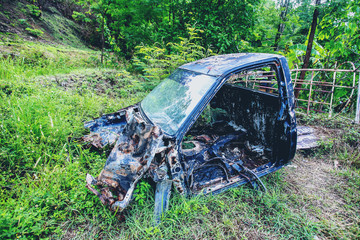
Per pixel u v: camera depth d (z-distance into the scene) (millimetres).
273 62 2100
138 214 1966
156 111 2207
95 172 2336
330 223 1978
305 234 1850
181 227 1876
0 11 7121
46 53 6195
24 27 7473
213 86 1941
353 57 5242
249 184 2387
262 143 2812
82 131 3117
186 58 4867
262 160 2637
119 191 1727
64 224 1835
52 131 2703
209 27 5363
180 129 1831
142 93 5141
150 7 6543
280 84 2166
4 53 5133
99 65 7031
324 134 3645
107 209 1959
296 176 2748
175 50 5348
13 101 3107
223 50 5332
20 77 4145
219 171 2361
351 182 2590
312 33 4602
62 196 1979
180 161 1876
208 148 2477
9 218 1621
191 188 2098
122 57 7934
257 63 2043
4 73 4203
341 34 4797
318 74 5816
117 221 1915
